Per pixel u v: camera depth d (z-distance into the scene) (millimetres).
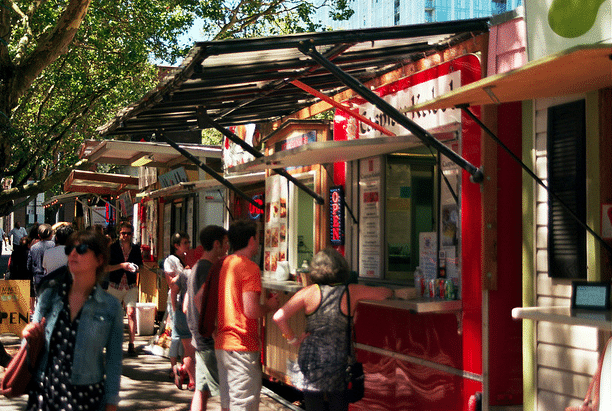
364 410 6672
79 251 3504
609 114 4238
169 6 18172
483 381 5102
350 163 7324
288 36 4762
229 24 18297
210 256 6121
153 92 5812
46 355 3480
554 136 4625
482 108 5188
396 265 6816
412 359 5934
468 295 5312
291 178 7629
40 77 22359
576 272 4441
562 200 4543
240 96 6746
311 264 4520
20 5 18406
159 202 15625
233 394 4980
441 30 5133
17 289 10688
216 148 12992
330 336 4398
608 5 4199
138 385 8297
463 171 5422
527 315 3725
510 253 5191
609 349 3223
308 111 8266
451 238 5629
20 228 32500
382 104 5000
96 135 7984
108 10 17688
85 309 3504
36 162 23625
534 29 4789
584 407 3332
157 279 14797
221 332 5066
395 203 6824
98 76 21078
